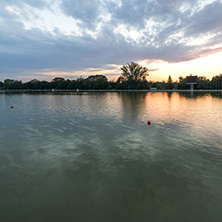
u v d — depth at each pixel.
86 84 88.00
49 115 13.05
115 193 3.64
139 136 7.38
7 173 4.46
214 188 3.79
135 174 4.36
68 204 3.33
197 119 10.87
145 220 2.93
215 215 3.03
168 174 4.34
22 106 19.70
